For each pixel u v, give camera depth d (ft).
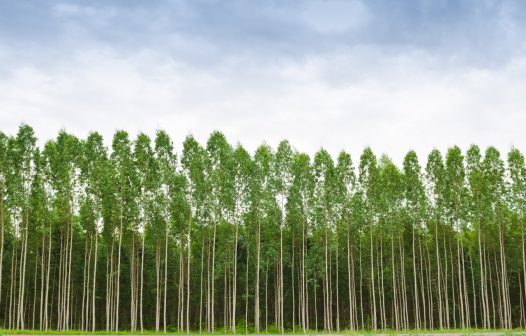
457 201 194.90
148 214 170.81
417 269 217.97
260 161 179.32
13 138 160.66
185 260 209.97
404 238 215.72
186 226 173.88
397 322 189.67
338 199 191.11
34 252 195.93
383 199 194.90
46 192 163.73
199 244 197.88
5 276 198.29
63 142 169.58
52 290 202.28
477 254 217.56
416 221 198.29
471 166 196.03
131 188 169.27
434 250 217.97
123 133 172.04
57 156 165.58
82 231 195.93
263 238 190.19
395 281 210.79
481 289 197.98
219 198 173.68
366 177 197.57
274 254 184.65
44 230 167.22
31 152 162.81
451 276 216.33
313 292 227.81
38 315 206.80
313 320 232.94
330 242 195.62
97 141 171.73
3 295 198.08
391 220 194.90
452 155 198.29
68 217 172.45
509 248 206.49
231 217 176.55
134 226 175.01
